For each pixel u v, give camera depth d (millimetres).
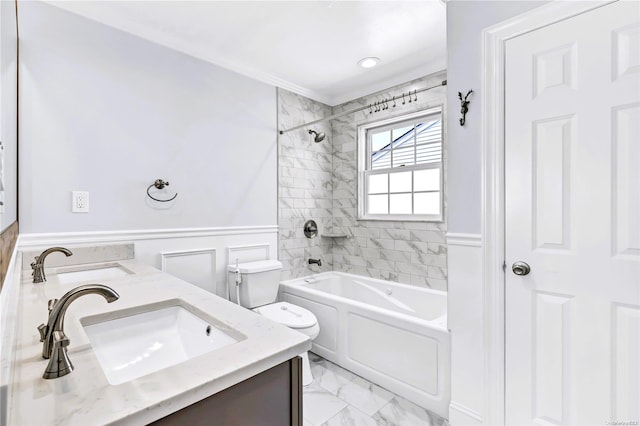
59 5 1680
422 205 2666
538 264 1326
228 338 818
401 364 1839
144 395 520
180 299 1071
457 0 1558
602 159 1174
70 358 642
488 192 1447
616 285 1146
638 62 1101
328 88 2963
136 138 1953
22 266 1484
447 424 1590
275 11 1824
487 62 1443
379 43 2178
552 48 1278
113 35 1869
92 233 1776
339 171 3221
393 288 2699
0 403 453
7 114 1021
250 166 2570
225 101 2406
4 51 887
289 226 2865
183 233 2162
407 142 2781
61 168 1676
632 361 1116
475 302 1500
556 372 1283
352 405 1756
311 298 2439
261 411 673
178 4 1753
